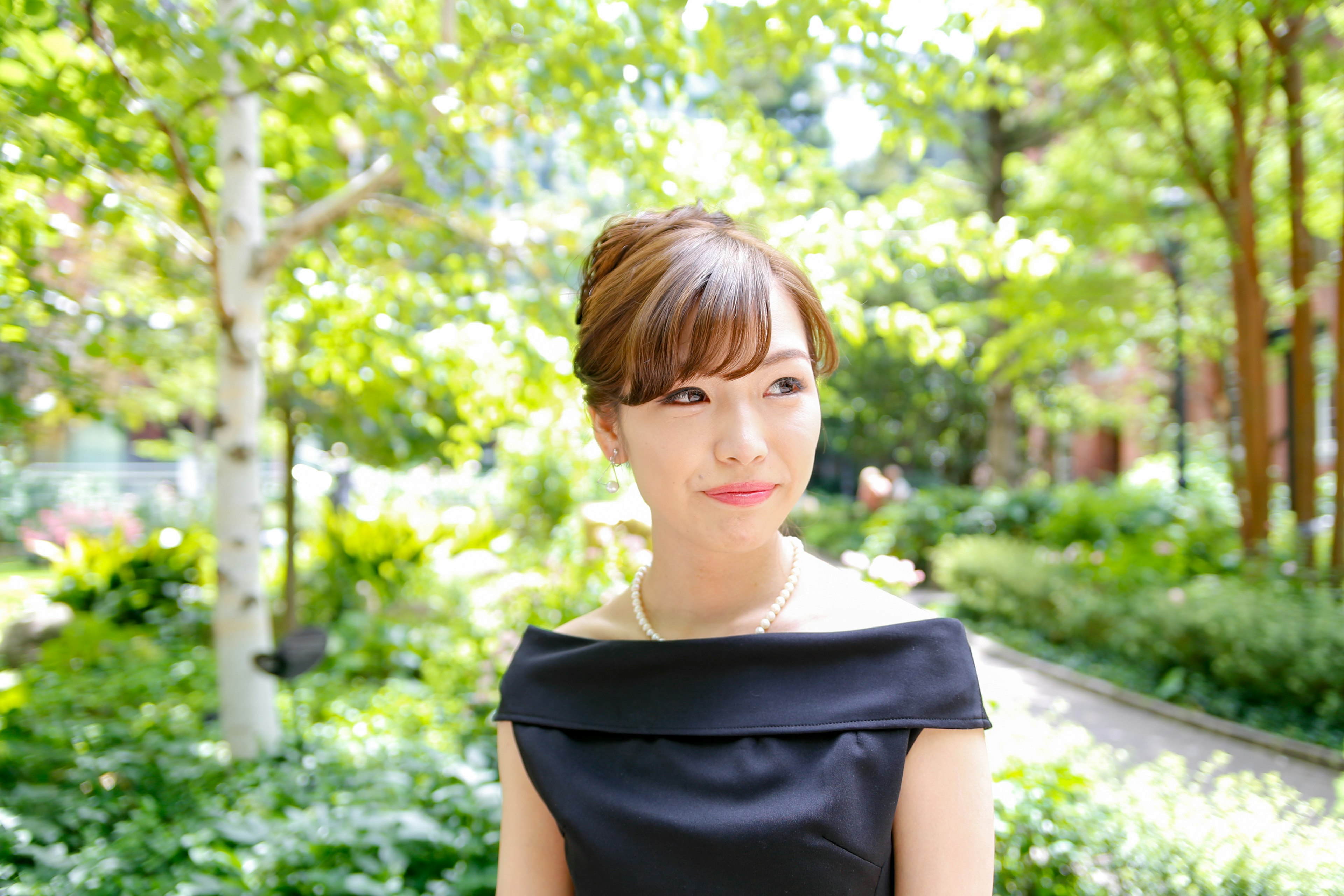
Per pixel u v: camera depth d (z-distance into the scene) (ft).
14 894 8.37
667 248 3.01
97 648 18.58
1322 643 16.19
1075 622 22.49
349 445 21.95
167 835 9.63
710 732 3.01
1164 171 24.58
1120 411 42.16
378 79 9.87
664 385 2.82
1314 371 21.53
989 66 11.32
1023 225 26.99
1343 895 6.26
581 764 3.17
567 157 14.43
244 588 12.66
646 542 15.97
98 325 12.23
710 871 2.81
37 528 36.11
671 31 9.68
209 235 10.95
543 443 19.67
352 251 14.79
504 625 17.02
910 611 3.25
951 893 2.80
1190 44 19.01
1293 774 13.55
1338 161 21.53
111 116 9.06
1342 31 18.29
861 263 10.80
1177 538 26.66
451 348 12.19
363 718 14.76
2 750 11.84
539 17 9.87
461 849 8.64
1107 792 7.98
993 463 40.24
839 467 70.28
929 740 2.90
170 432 41.55
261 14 9.53
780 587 3.38
